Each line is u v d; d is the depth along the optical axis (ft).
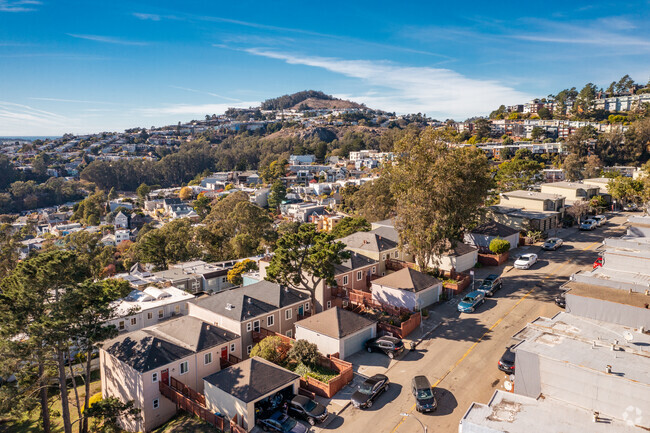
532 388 78.59
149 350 116.16
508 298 149.07
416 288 143.02
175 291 195.62
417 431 87.97
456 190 156.87
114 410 106.22
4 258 226.99
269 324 142.10
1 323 105.40
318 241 137.80
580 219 250.98
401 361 115.44
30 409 109.81
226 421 98.73
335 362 113.19
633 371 71.46
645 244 133.59
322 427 92.02
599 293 100.32
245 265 229.04
